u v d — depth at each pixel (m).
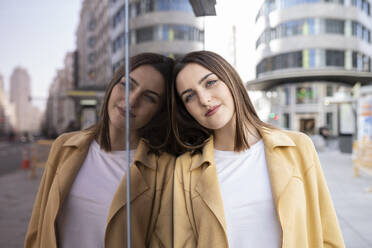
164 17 0.92
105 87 0.72
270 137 0.81
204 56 0.75
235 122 0.82
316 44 12.05
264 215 0.76
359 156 3.97
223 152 0.85
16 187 0.74
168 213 0.84
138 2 0.88
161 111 0.83
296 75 12.46
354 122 7.81
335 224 0.77
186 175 0.85
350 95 7.98
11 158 0.72
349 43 12.52
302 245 0.72
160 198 0.85
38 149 0.73
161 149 0.87
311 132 13.04
